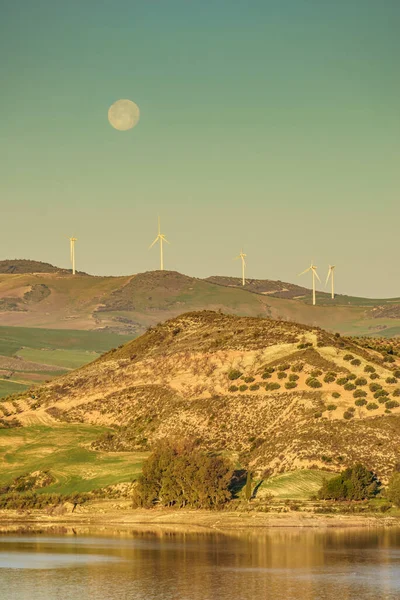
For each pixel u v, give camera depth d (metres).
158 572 161.00
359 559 170.62
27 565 167.75
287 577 156.50
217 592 147.00
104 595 145.25
